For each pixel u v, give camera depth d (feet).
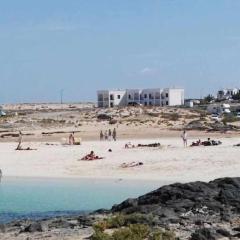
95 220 103.14
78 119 526.57
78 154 243.19
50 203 142.10
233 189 113.91
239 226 91.61
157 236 80.84
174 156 219.20
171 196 112.98
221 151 229.25
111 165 204.74
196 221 96.99
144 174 183.93
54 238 88.28
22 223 107.76
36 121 513.45
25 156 243.40
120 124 447.42
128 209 107.96
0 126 467.52
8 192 161.79
